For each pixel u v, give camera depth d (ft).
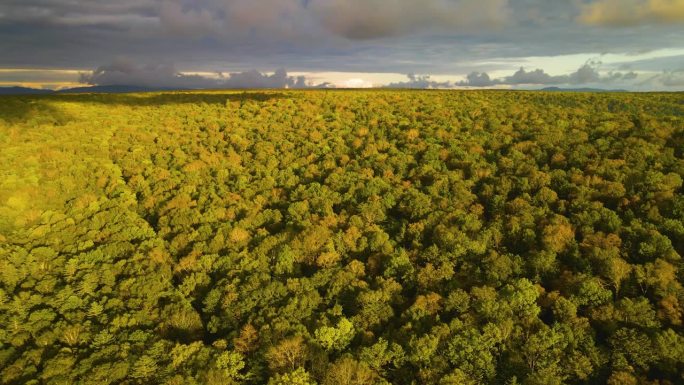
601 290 164.96
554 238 199.52
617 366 137.18
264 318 165.48
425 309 166.20
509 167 296.92
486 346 142.61
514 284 170.09
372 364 142.10
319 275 191.01
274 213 257.14
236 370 144.56
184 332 172.04
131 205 284.41
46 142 375.25
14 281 197.67
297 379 130.11
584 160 288.92
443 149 339.98
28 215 258.57
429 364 140.26
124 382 141.69
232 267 203.00
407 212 254.47
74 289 189.88
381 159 331.16
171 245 226.38
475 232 221.25
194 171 330.75
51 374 143.43
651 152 284.20
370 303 169.58
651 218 213.25
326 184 300.61
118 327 166.30
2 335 160.97
